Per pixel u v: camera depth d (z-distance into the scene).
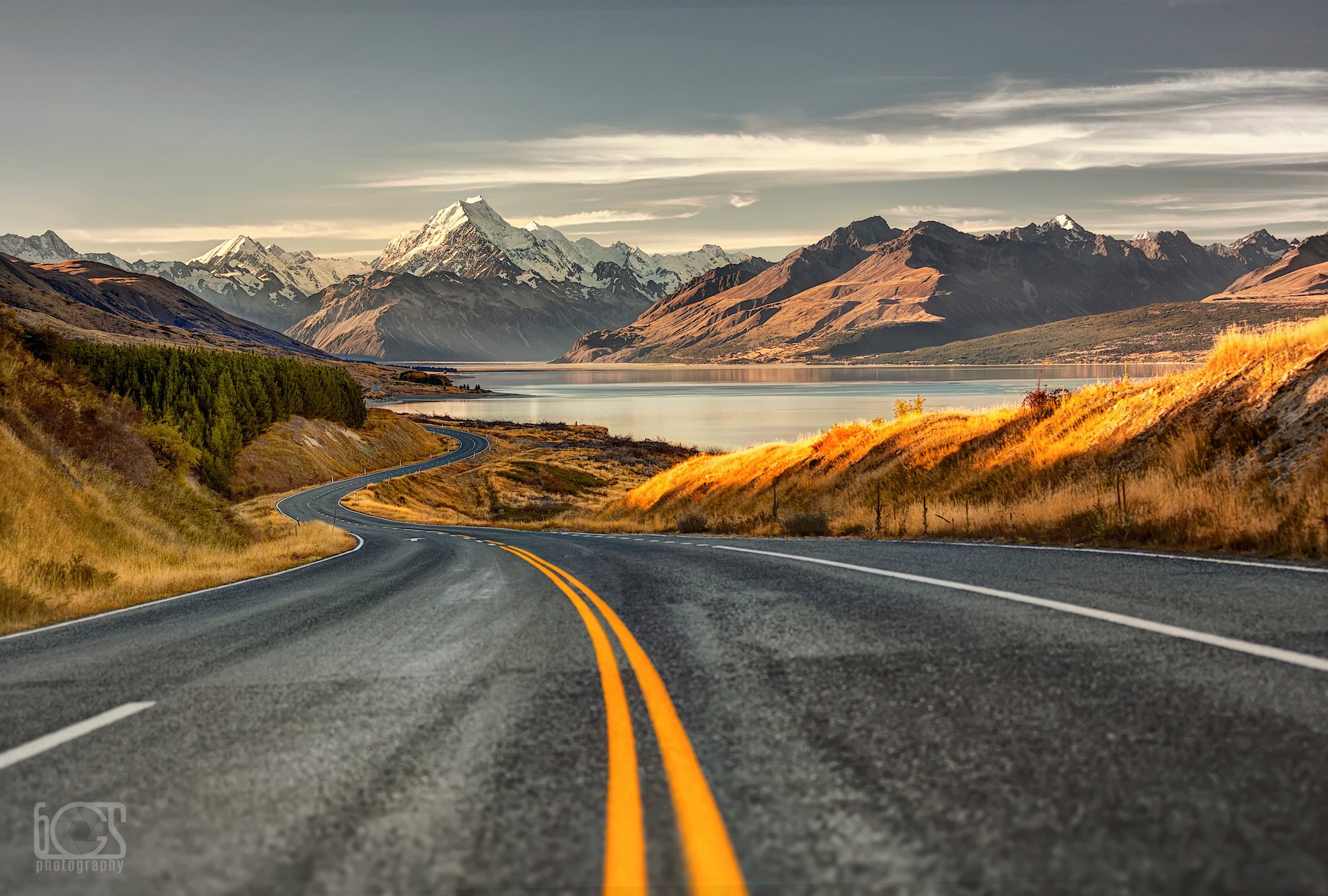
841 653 5.24
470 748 3.73
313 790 3.27
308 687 5.09
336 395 121.25
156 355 88.69
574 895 2.36
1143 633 5.17
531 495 85.00
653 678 4.89
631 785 3.19
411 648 6.34
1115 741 3.38
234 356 106.50
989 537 14.97
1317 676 4.05
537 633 6.78
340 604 9.87
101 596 12.11
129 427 29.20
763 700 4.30
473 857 2.64
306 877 2.54
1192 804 2.77
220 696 4.92
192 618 9.17
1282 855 2.41
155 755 3.80
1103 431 19.89
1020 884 2.32
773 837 2.70
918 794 2.98
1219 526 10.25
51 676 5.84
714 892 2.34
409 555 20.88
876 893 2.30
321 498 77.12
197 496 30.17
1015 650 4.99
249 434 94.00
